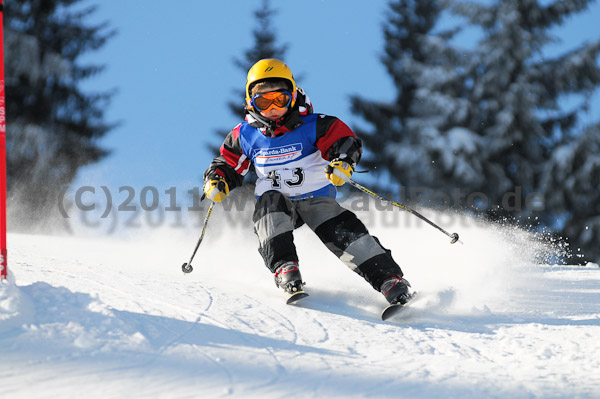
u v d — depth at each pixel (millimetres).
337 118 10461
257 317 8109
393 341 7566
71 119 65375
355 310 9609
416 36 73375
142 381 5238
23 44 64125
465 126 68062
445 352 7176
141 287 9297
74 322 6410
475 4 69250
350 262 10023
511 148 66000
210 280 11055
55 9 68562
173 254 15734
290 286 9414
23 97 64438
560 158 63375
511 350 7344
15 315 6309
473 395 5617
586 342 7727
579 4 66875
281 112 10180
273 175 10578
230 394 5125
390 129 69875
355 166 10242
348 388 5574
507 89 67125
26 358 5516
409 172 65500
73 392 4891
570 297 12820
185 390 5125
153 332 6660
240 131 10922
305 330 7727
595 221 62938
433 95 67500
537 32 68125
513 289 13602
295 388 5441
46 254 13219
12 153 61094
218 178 10945
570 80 66562
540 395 5664
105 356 5758
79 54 68562
